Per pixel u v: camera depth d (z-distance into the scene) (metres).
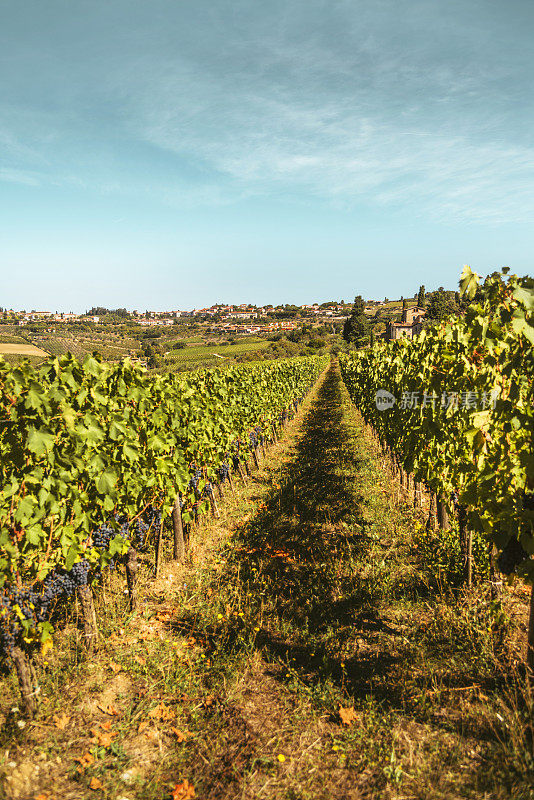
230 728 3.29
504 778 2.70
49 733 3.23
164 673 3.86
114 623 4.50
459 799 2.62
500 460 3.65
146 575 5.60
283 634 4.41
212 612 4.78
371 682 3.66
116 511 4.67
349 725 3.23
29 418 3.47
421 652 3.90
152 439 5.41
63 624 4.52
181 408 6.32
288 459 12.41
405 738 3.08
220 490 8.82
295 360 25.06
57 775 2.90
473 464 4.04
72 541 3.87
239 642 4.23
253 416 10.95
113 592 5.12
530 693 3.16
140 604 4.95
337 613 4.70
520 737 2.91
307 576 5.53
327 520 7.17
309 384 29.48
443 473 5.52
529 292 3.02
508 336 3.87
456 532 5.64
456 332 5.26
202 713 3.46
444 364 5.36
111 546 4.34
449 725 3.14
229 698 3.56
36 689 3.48
